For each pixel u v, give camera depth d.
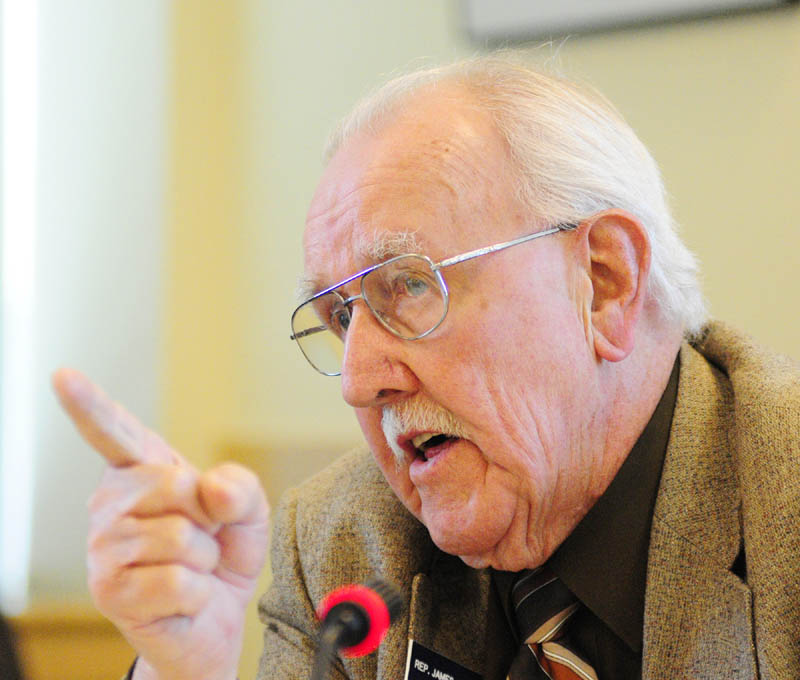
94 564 1.39
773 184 2.99
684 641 1.78
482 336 1.83
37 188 4.40
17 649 1.04
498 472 1.86
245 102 3.96
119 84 4.20
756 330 3.00
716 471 1.89
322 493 2.43
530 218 1.87
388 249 1.86
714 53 3.06
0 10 4.41
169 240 4.02
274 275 3.89
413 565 2.18
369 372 1.88
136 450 1.39
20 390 4.44
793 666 1.66
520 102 1.95
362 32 3.72
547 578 1.99
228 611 1.50
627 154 2.03
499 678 2.03
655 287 2.00
